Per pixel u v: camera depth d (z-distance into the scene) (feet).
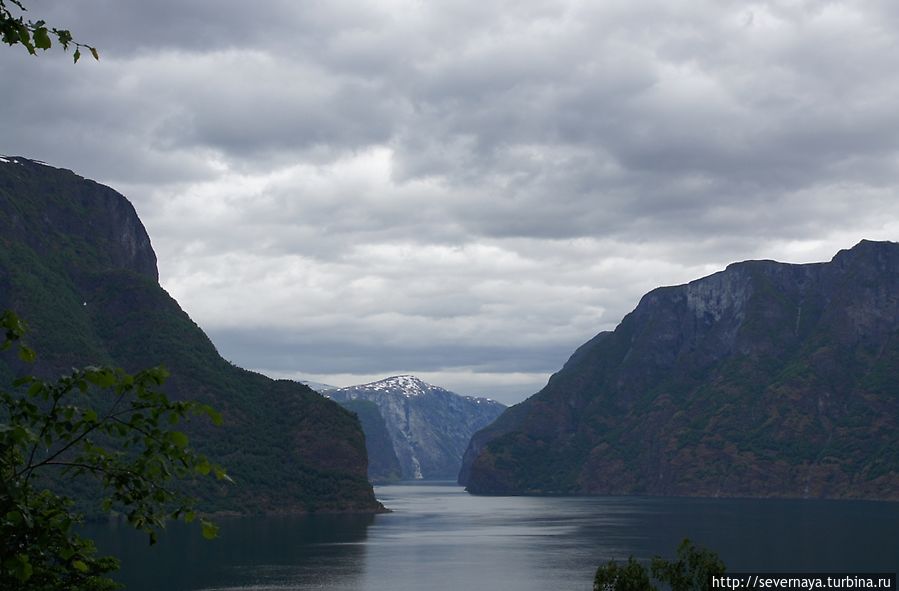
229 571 477.77
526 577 463.83
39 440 52.65
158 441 54.85
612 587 189.57
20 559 53.42
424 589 420.77
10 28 54.13
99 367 54.90
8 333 53.83
